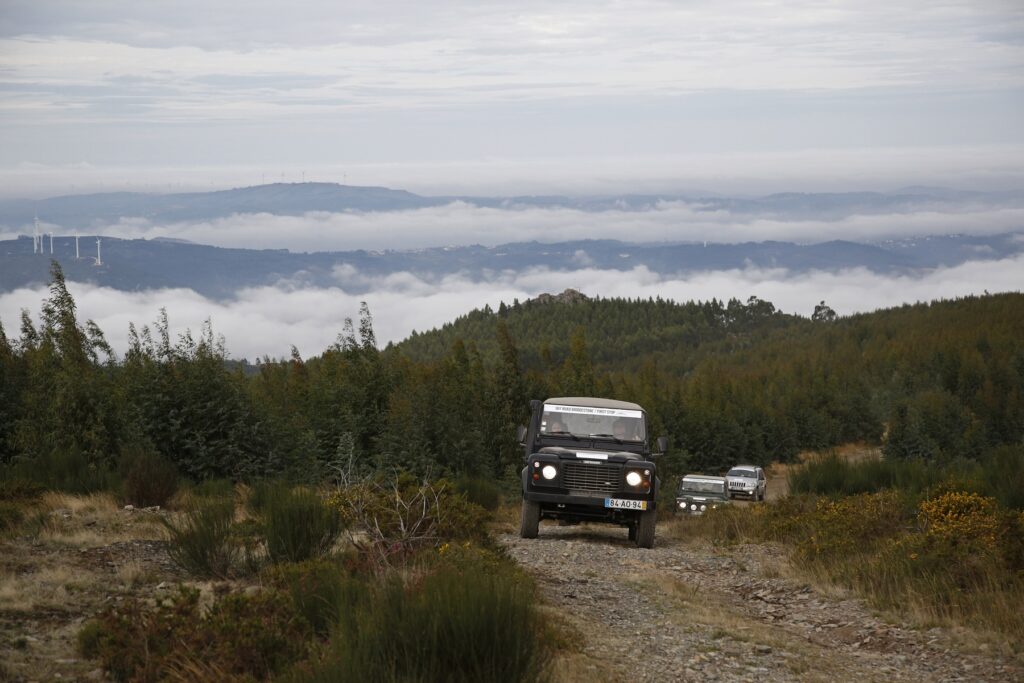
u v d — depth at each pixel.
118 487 16.23
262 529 9.48
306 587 6.96
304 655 5.84
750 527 16.52
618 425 16.41
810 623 9.64
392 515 10.08
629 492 14.98
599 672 6.61
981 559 10.35
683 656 7.66
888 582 10.48
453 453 27.30
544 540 15.17
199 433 21.91
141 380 22.39
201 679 5.52
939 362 160.00
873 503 14.50
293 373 33.97
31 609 7.27
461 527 10.59
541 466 15.09
